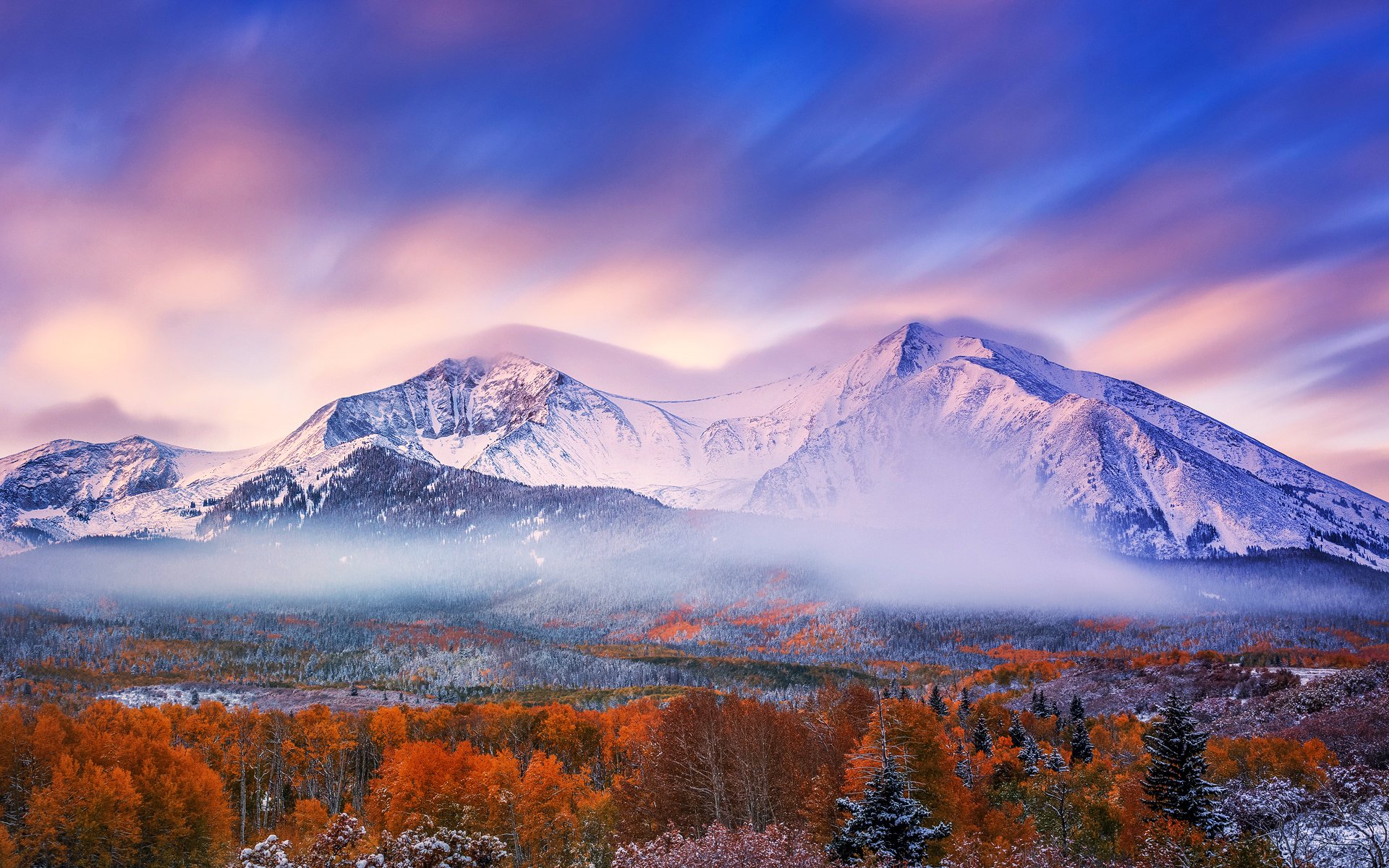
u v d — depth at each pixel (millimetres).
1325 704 101250
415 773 72312
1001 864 41625
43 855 69125
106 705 116250
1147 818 53781
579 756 106188
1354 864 34594
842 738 64312
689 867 36188
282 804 95625
